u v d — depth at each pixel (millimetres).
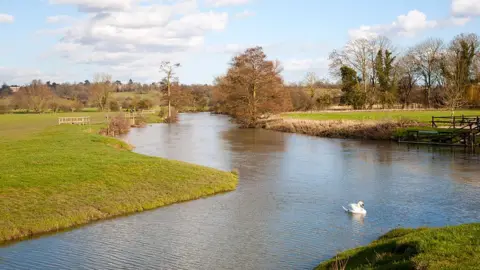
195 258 16156
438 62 99188
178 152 45094
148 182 26484
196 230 19484
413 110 89938
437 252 12156
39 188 23219
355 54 104250
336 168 35344
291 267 15266
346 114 86625
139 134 67125
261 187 28297
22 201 21375
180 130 75188
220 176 29844
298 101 106938
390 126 57062
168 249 17141
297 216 21594
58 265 15617
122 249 17156
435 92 100312
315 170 34469
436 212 21938
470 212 21797
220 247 17297
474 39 94375
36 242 18047
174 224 20406
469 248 12305
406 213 21875
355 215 21672
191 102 157125
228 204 24031
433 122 55125
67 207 21453
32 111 141875
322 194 26281
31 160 30656
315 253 16547
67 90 189875
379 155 42375
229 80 90188
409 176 31484
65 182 24453
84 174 26312
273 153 44531
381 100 102000
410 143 51750
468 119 53750
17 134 57781
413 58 103812
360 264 13547
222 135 64938
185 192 25750
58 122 85062
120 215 21953
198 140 57594
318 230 19344
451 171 33062
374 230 19219
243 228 19750
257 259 16016
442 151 44281
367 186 28359
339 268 13672
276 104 81188
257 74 79562
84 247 17422
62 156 32812
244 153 44469
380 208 22906
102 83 143750
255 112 80688
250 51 79625
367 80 105312
